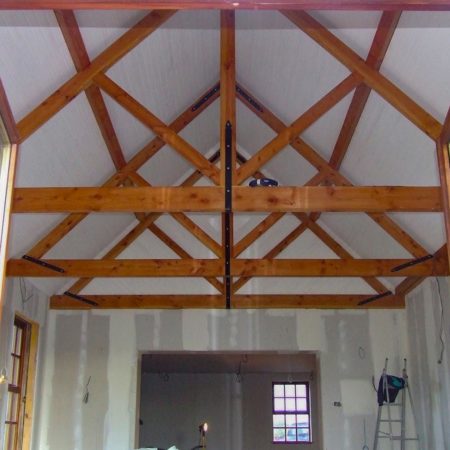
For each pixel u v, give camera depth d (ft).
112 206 16.53
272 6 9.24
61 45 16.76
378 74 18.44
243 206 16.44
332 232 29.58
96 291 28.96
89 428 27.17
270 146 18.30
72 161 21.45
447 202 12.21
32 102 17.42
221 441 43.24
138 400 27.99
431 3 9.13
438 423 23.99
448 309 22.93
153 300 28.45
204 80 25.30
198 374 44.83
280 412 44.37
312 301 28.40
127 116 22.04
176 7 9.24
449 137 12.28
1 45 14.85
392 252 26.25
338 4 9.21
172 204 16.52
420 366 26.14
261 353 28.96
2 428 21.90
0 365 22.11
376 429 26.68
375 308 28.63
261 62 23.50
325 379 27.86
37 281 26.16
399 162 21.17
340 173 25.31
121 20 18.16
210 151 30.04
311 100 23.31
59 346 28.17
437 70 16.39
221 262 22.48
